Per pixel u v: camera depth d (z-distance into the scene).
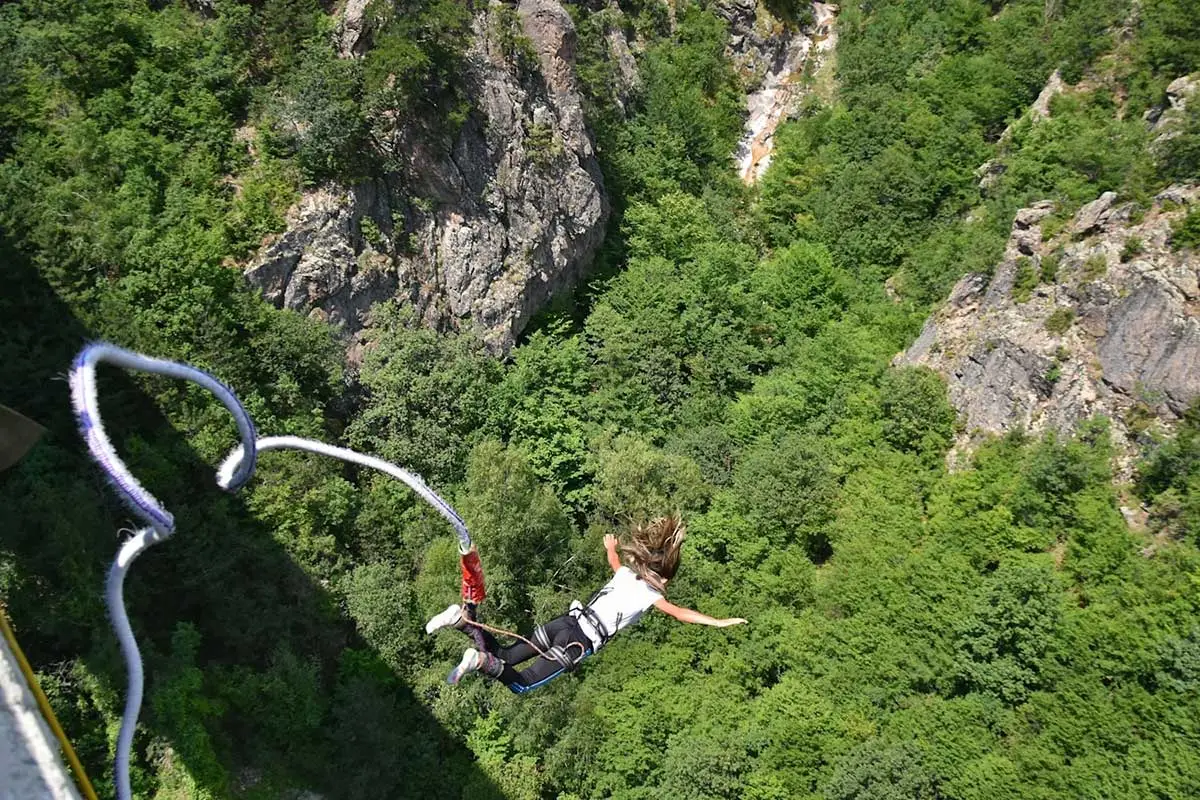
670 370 54.25
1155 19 60.75
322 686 38.44
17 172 40.72
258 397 41.75
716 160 69.62
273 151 46.31
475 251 51.09
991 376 51.84
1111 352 48.22
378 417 45.88
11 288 39.12
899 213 64.94
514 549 40.91
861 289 62.53
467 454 46.16
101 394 37.91
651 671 41.69
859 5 77.50
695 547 46.28
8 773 4.88
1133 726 38.59
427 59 46.22
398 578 41.59
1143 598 41.03
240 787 34.81
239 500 39.78
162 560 36.97
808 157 69.81
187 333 41.09
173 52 45.97
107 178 42.78
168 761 33.88
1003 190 61.31
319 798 35.78
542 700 38.41
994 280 55.12
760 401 52.94
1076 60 63.53
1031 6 70.69
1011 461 48.53
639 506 45.19
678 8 73.50
